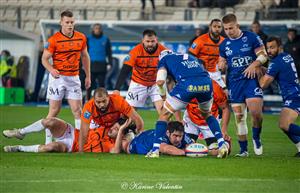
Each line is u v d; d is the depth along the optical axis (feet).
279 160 100.83
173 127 103.65
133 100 128.98
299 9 223.92
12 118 176.86
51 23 232.94
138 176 86.38
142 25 226.38
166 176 86.58
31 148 107.24
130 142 106.42
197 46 131.34
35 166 93.15
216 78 132.16
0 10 277.85
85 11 251.39
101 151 107.45
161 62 103.19
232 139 139.23
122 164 94.73
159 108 127.85
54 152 106.93
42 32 233.35
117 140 106.11
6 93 228.63
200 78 100.99
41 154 104.22
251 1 247.09
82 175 86.84
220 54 111.14
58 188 78.95
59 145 107.14
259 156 108.88
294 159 102.83
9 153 105.29
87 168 91.76
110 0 271.69
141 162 96.43
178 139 103.81
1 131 145.48
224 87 131.85
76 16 255.91
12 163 95.30
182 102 101.30
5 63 231.71
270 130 156.76
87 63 125.90
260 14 228.02
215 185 81.35
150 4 264.93
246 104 110.32
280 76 107.55
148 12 249.14
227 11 239.50
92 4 272.51
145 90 128.57
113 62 224.74
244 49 108.88
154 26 225.56
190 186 80.64
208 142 114.01
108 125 107.34
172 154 103.55
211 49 131.34
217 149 105.50
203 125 113.70
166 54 103.19
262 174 88.69
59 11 260.42
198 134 116.57
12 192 76.84
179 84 101.24
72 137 107.86
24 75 234.58
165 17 251.60
